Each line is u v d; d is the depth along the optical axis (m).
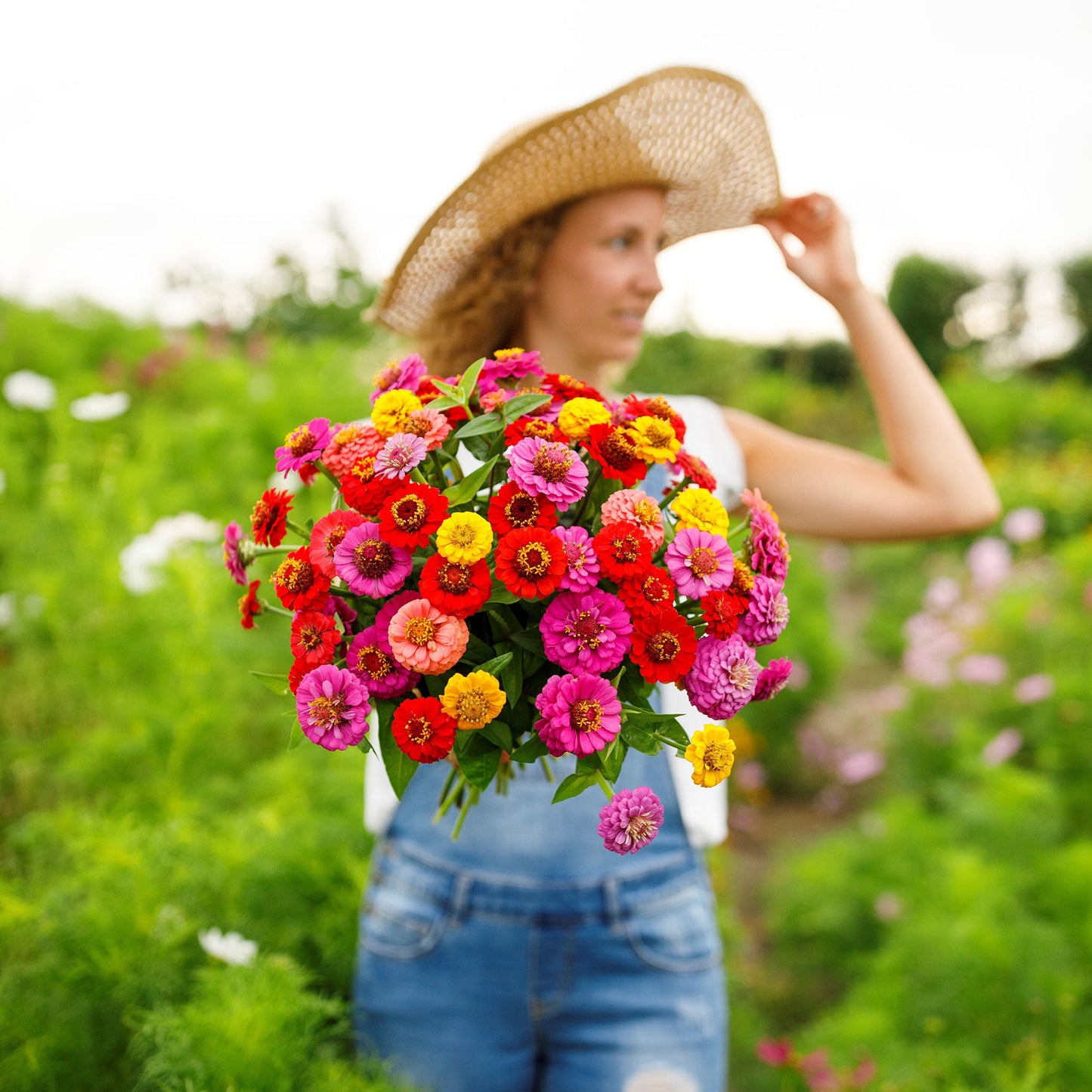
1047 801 3.02
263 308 8.80
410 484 0.91
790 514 1.63
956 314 16.77
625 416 1.01
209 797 2.28
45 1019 1.50
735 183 1.63
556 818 1.34
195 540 3.04
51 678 2.67
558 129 1.41
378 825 1.47
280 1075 1.35
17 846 2.02
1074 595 4.80
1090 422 10.66
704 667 0.90
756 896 3.54
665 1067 1.33
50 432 4.25
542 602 0.92
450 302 1.59
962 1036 2.26
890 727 4.34
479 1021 1.36
